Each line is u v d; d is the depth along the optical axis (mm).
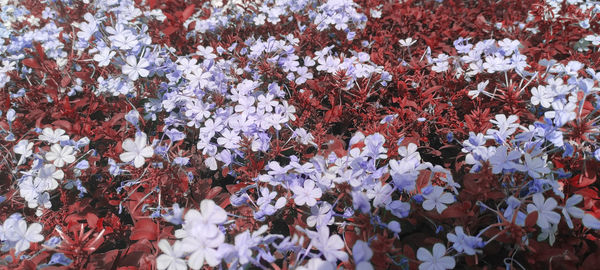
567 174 447
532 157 454
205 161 547
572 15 714
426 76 647
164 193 512
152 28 755
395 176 442
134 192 524
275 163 494
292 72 675
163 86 618
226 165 531
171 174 523
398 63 685
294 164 484
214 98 606
